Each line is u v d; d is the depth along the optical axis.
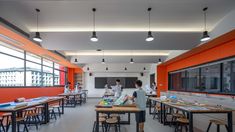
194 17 5.41
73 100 11.54
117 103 4.68
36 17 5.42
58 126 5.93
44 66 10.96
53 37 6.57
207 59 7.30
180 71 10.45
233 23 4.71
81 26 6.14
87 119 7.05
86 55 11.46
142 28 6.32
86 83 16.94
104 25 6.07
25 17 5.39
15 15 5.14
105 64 16.22
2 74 6.64
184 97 7.31
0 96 6.33
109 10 5.05
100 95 16.83
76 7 4.87
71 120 6.86
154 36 6.46
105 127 5.25
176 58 9.66
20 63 7.99
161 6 4.80
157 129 5.65
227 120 4.30
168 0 4.25
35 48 7.36
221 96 6.00
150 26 6.14
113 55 11.42
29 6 4.76
